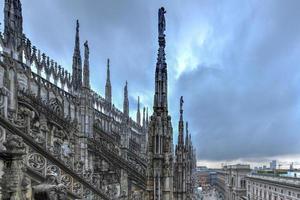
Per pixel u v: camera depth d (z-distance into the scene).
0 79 22.89
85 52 42.31
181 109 37.97
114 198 26.17
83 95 40.78
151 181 18.39
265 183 119.44
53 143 29.50
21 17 32.56
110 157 40.31
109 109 72.94
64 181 17.92
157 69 19.05
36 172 15.12
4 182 10.30
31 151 15.42
